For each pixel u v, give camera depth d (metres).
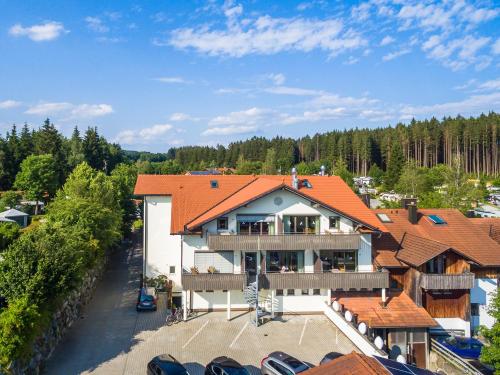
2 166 100.75
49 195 87.88
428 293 33.38
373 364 16.94
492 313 26.84
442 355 29.16
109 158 131.88
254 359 26.69
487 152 142.62
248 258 34.69
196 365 25.59
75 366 24.94
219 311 34.97
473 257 35.19
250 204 34.53
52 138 102.62
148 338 29.38
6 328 19.86
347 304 32.91
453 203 66.31
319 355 27.36
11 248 24.30
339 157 149.62
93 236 38.91
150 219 42.25
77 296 33.16
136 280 43.50
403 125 158.25
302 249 33.53
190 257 34.84
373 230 35.09
